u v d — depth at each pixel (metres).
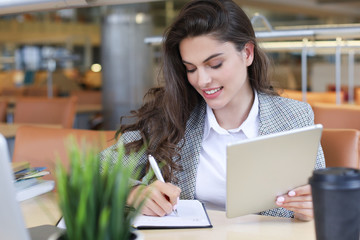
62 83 9.53
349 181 0.85
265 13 10.05
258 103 1.67
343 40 2.63
